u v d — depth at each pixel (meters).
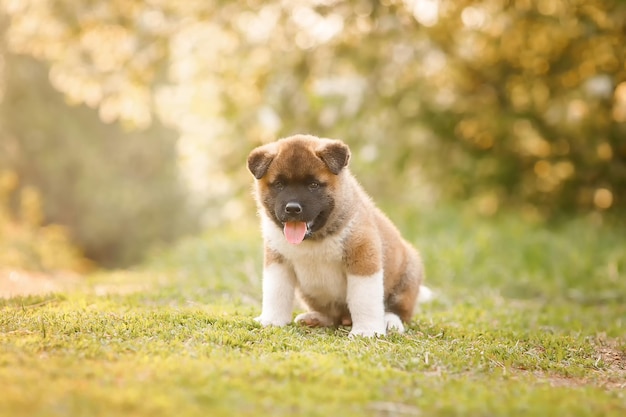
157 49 15.00
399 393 4.27
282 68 14.80
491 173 16.59
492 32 15.16
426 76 15.53
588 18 14.06
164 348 5.02
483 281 11.46
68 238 28.86
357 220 6.32
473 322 7.70
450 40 15.10
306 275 6.52
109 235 30.03
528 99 15.91
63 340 5.08
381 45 14.30
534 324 7.96
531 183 16.95
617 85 15.01
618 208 16.59
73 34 14.80
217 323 6.04
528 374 5.27
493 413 4.00
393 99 15.27
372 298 6.24
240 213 16.66
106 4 14.64
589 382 5.20
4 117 26.66
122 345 5.06
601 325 8.19
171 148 31.69
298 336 5.84
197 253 13.09
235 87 15.35
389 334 6.23
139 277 10.54
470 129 16.22
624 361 6.16
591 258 12.53
